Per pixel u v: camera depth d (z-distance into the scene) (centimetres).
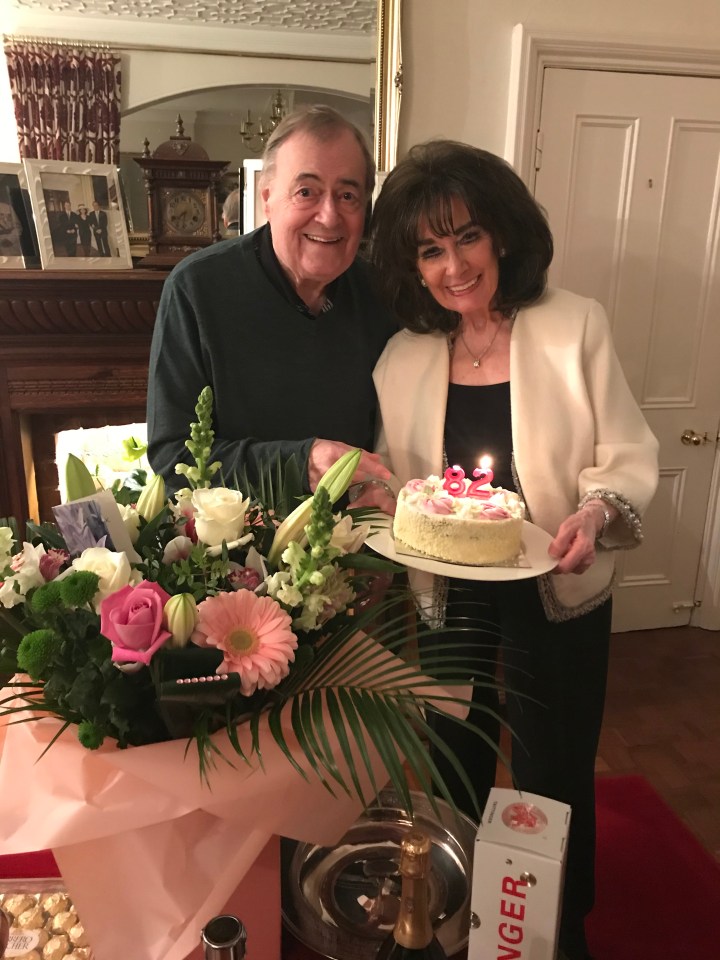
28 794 77
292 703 81
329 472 93
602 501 136
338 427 155
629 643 319
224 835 78
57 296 250
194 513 89
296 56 240
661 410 301
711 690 286
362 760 81
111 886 78
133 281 252
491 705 159
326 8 234
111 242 255
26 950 91
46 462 288
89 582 72
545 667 152
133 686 73
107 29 238
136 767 74
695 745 253
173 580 84
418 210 136
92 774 76
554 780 154
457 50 240
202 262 147
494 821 80
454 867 100
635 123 265
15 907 97
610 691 284
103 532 82
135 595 73
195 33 238
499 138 250
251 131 250
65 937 92
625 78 259
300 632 84
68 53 239
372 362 160
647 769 241
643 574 323
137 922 78
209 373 148
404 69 238
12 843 74
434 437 151
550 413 142
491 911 79
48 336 260
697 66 260
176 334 147
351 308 157
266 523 92
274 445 136
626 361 292
